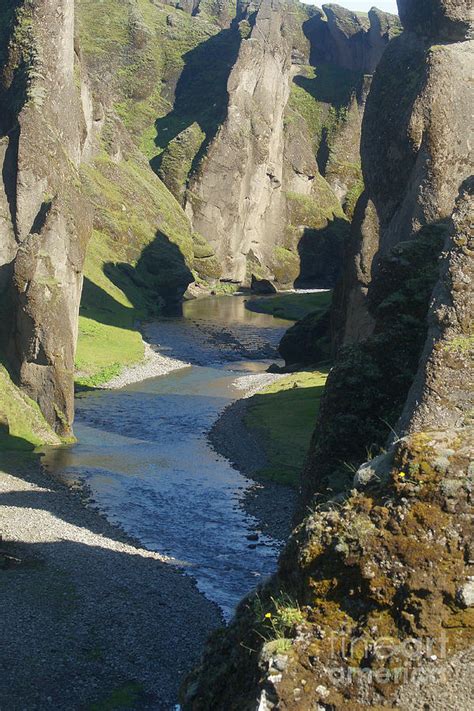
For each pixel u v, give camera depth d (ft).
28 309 191.42
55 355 193.47
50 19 229.25
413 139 214.69
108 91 559.79
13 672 80.74
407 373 91.30
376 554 36.70
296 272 649.61
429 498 36.65
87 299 379.35
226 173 616.80
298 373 271.69
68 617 94.53
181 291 476.95
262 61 643.86
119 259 453.58
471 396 60.75
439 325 63.46
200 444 194.90
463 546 35.63
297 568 39.83
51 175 215.31
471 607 34.99
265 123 639.76
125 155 568.41
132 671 83.46
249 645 41.14
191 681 44.68
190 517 142.20
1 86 230.48
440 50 214.28
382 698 35.17
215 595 106.83
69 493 153.28
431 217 210.38
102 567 112.16
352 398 91.40
